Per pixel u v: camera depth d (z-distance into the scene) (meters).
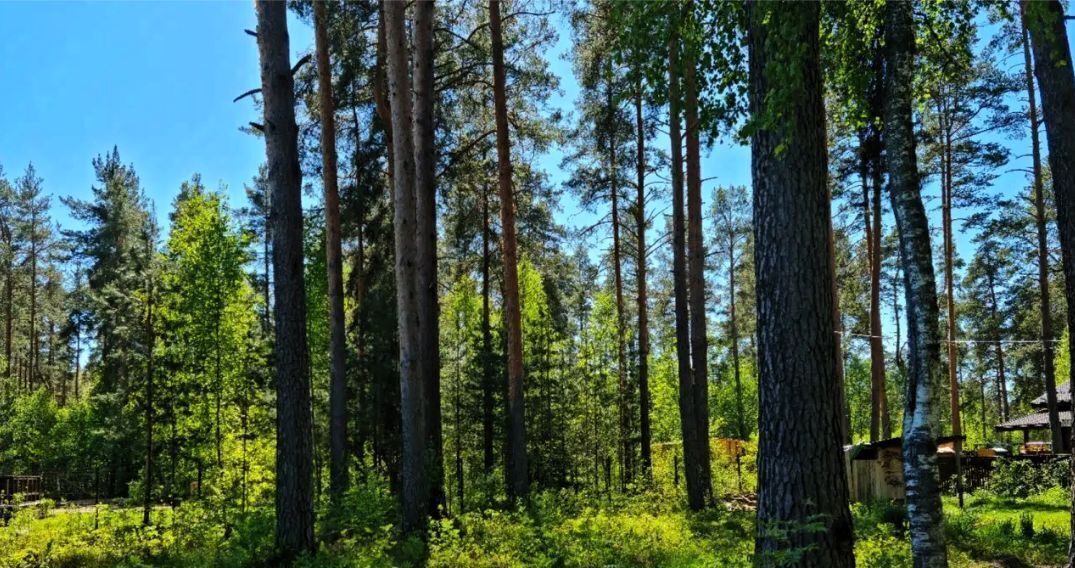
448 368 32.50
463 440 31.19
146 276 21.58
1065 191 7.64
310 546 9.74
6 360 42.34
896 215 6.75
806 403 5.31
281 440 9.79
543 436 28.80
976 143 22.28
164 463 20.44
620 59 6.44
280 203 9.96
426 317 14.12
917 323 6.45
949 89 21.41
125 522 14.15
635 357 31.17
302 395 9.86
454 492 28.20
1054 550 10.97
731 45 6.73
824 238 5.55
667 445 25.98
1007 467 21.80
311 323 25.09
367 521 12.13
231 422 18.41
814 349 5.36
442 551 10.08
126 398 29.39
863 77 7.75
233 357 18.97
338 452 17.23
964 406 49.00
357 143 21.45
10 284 44.66
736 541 10.78
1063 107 7.61
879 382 20.88
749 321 44.62
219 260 19.00
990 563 10.39
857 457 19.09
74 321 37.62
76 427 35.12
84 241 39.28
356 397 24.95
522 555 9.70
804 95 5.58
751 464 26.61
